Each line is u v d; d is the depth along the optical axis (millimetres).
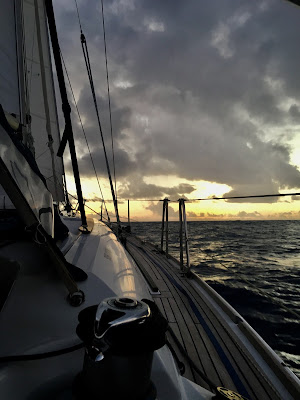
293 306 7070
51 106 4988
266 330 5383
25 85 2963
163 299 4102
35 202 1003
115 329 565
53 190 4867
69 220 3275
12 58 2945
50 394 765
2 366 787
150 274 5402
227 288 8273
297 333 5242
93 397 648
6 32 2873
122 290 1434
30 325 930
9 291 1040
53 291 1072
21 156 994
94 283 1235
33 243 1242
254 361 2529
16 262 1103
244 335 2984
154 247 8453
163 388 861
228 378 2318
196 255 15680
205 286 4488
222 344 2850
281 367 2326
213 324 3299
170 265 6199
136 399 649
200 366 2471
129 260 2268
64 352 854
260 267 12789
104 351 573
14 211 1649
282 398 2098
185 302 3988
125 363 616
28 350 842
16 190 875
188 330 3141
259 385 2242
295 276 10969
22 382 763
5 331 902
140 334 573
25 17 4344
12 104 2924
